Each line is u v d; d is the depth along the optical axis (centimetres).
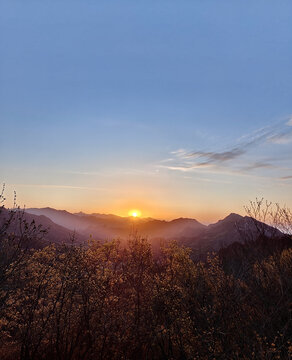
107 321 501
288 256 616
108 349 480
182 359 470
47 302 493
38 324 475
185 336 476
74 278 505
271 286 532
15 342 474
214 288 545
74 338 493
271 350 371
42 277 483
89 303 502
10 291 449
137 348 493
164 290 534
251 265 595
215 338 447
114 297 527
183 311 506
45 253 497
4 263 446
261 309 509
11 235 454
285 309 478
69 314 496
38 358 447
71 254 521
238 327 466
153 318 521
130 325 512
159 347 515
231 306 494
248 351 420
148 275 590
